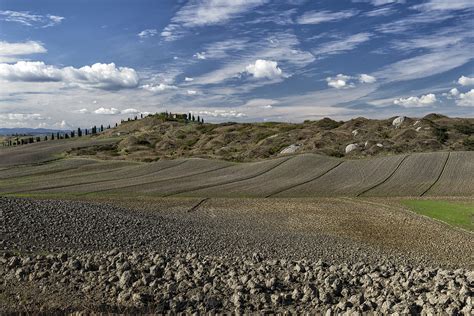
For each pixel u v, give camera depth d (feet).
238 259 66.08
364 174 314.76
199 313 42.16
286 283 50.52
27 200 122.21
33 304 43.80
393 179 295.89
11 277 50.83
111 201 210.38
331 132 552.41
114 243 88.99
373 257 103.40
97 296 46.06
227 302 44.73
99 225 104.06
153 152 574.15
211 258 64.80
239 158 454.81
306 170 338.34
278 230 143.95
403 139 467.93
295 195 254.88
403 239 133.39
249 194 258.16
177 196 247.50
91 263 55.06
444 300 40.78
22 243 74.74
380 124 589.73
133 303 43.86
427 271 53.67
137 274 52.03
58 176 358.64
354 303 43.60
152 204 204.03
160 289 47.55
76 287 48.26
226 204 210.18
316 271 55.01
